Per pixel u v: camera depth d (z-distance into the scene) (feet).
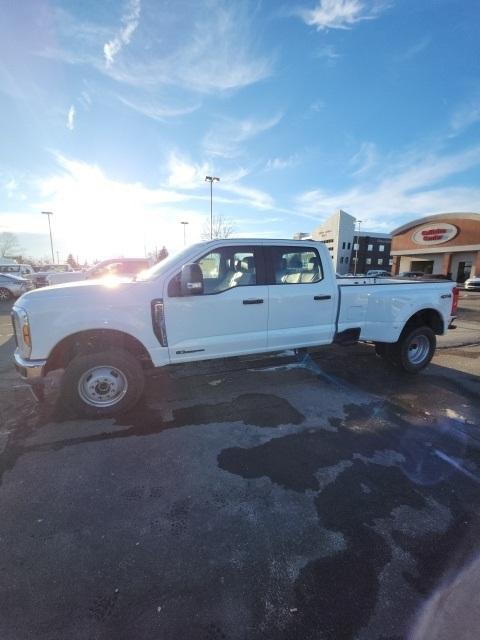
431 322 18.45
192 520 7.73
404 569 6.53
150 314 12.50
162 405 13.70
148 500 8.37
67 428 11.85
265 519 7.77
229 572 6.45
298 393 15.03
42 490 8.72
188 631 5.44
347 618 5.64
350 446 10.85
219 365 14.55
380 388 15.76
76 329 11.72
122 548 6.98
